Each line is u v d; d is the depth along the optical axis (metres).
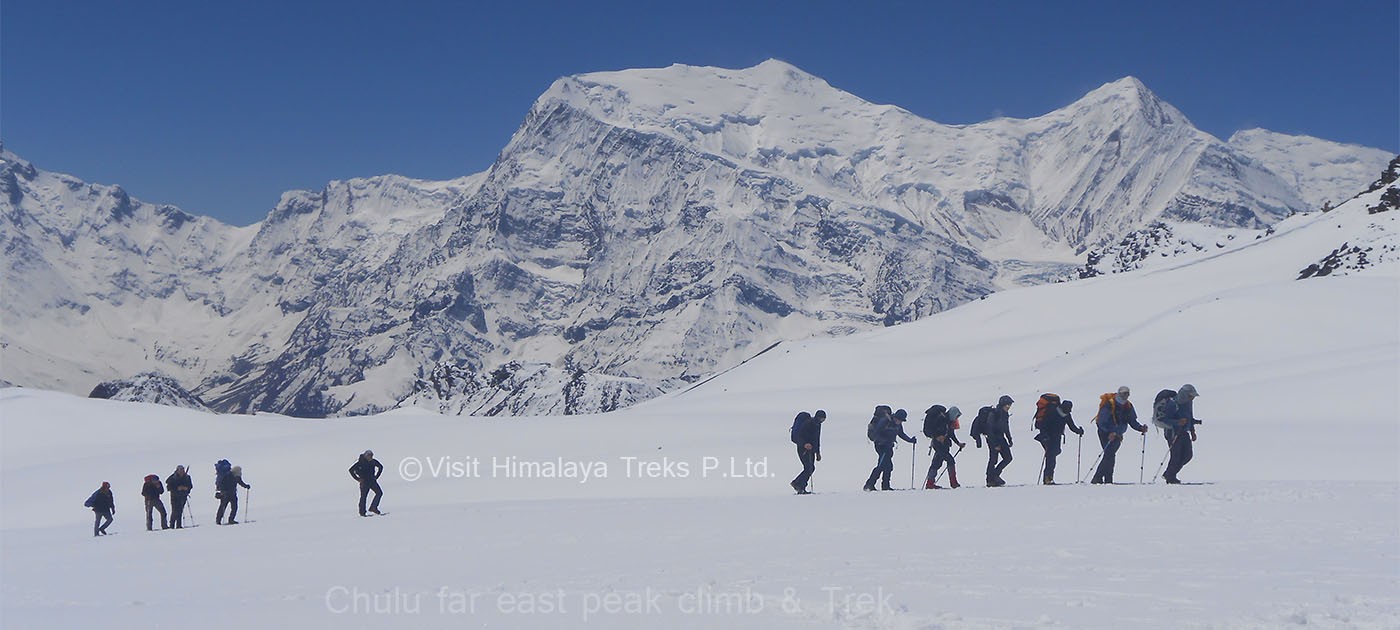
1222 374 67.00
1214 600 12.78
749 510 25.14
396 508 37.91
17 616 15.68
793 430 30.92
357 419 81.06
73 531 41.44
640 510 26.83
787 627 12.44
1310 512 20.14
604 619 13.35
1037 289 156.12
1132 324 120.81
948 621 12.16
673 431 60.03
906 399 87.81
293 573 19.62
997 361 114.56
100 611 15.89
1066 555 16.44
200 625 14.03
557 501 34.84
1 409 81.62
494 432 61.22
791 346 145.38
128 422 78.50
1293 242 161.25
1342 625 11.41
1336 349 70.56
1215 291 138.50
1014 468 40.69
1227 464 37.41
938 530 20.03
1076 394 67.12
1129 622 11.79
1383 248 132.75
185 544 26.70
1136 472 37.31
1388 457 36.72
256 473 54.81
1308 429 44.19
